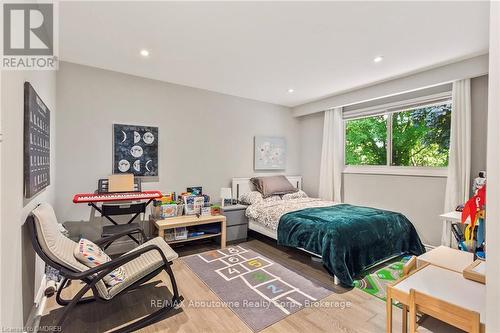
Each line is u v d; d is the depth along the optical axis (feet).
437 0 5.91
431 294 4.30
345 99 13.50
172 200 11.58
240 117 14.47
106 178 10.41
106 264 5.47
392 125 12.69
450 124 10.51
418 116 11.79
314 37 7.72
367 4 6.10
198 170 12.96
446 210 10.12
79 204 9.92
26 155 5.21
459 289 4.46
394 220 9.90
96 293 5.52
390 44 8.11
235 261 9.80
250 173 14.96
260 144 15.25
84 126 10.00
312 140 16.53
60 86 9.51
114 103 10.62
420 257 6.09
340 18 6.70
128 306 6.73
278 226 10.32
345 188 14.58
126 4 6.12
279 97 14.55
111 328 5.82
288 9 6.33
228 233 12.02
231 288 7.69
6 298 4.19
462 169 9.71
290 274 8.68
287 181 15.08
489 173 2.74
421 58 9.12
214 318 6.21
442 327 4.43
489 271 2.73
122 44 8.24
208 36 7.70
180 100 12.32
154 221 10.55
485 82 9.37
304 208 11.37
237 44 8.21
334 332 5.72
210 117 13.33
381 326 5.94
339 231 8.27
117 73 10.68
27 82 5.32
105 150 10.43
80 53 8.93
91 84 10.12
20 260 4.92
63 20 6.81
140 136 11.19
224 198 12.80
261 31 7.39
